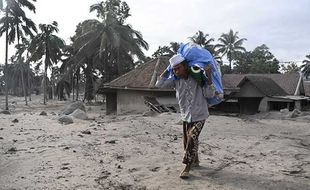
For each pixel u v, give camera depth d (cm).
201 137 873
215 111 3241
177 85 560
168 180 520
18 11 4641
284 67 8025
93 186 496
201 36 5666
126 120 1180
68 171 557
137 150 691
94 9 4284
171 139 827
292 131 1045
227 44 7462
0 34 4788
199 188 489
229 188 491
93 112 3422
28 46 6100
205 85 536
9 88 11106
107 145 732
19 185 498
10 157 637
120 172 555
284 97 3622
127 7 4712
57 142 764
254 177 540
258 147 758
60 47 5838
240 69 7331
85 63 5209
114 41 3953
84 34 4212
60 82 7088
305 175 557
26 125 1029
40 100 7881
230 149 736
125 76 2767
